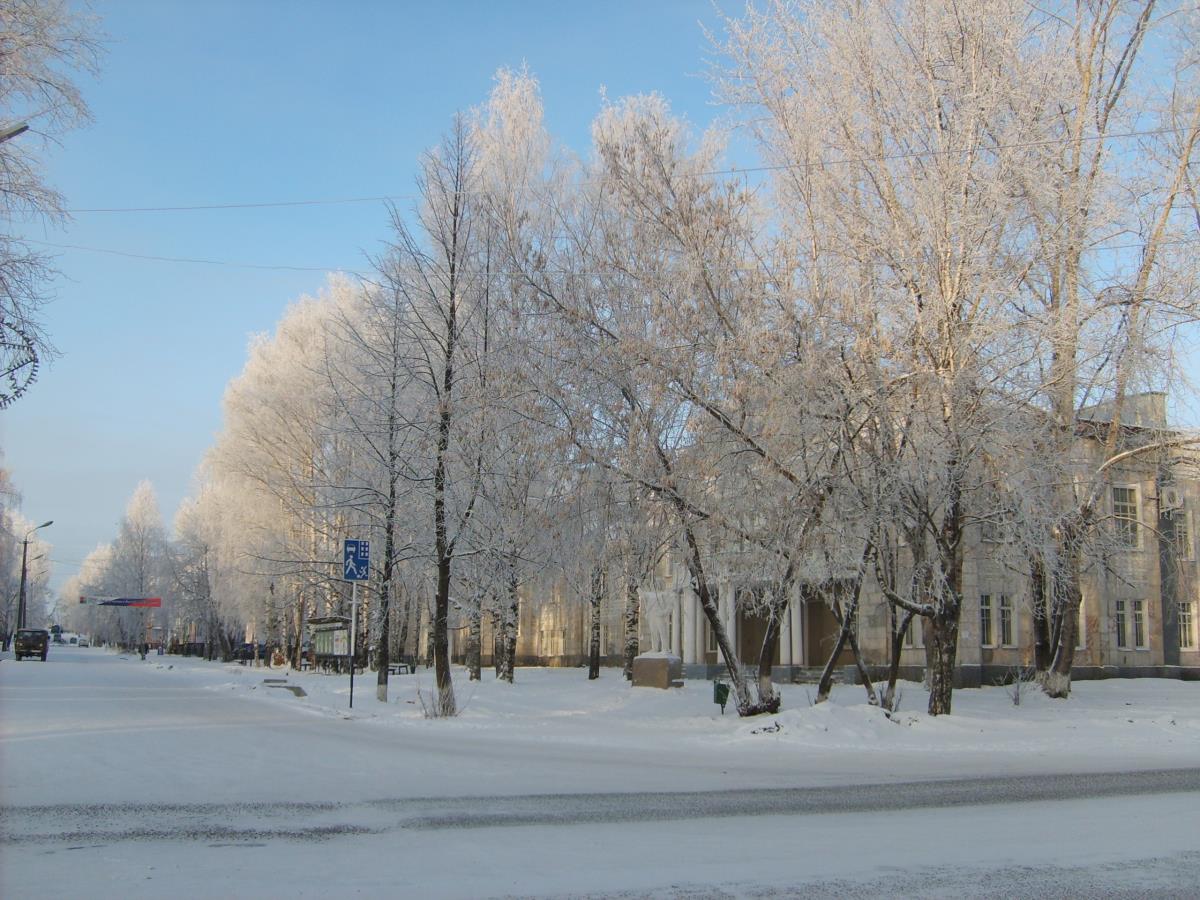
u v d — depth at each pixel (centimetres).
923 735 1841
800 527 1823
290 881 648
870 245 1797
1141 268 2088
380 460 2425
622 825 879
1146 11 2259
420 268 2272
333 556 3534
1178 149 2175
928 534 2216
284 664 5228
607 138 2298
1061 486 2053
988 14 1844
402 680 3547
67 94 1656
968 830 864
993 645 3575
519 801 1016
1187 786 1196
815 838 820
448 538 2222
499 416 1953
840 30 1883
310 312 3950
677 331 1780
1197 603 4019
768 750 1636
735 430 1789
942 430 1753
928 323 1775
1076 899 612
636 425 1811
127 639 11475
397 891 621
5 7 1591
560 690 3178
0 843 764
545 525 1997
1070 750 1702
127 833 811
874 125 1862
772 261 1848
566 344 1836
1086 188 1941
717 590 2145
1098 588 3784
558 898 607
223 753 1365
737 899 608
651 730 1945
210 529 5141
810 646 4125
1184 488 3762
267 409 3784
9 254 1579
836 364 1778
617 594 2489
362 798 1017
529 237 2036
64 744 1405
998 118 1853
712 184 1841
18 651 6006
